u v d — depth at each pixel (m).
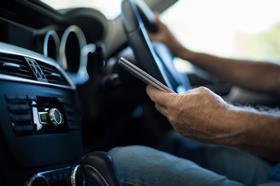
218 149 0.93
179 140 1.12
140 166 0.60
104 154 0.53
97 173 0.51
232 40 1.86
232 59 1.23
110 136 1.22
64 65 0.96
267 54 1.90
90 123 1.07
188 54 1.25
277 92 1.17
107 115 1.12
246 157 0.83
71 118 0.69
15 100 0.53
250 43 1.89
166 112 0.58
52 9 0.83
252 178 0.77
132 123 1.33
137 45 0.72
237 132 0.51
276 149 0.50
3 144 0.49
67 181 0.59
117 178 0.52
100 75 1.03
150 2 1.27
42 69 0.67
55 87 0.67
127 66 0.57
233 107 0.55
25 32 0.87
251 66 1.20
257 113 0.52
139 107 1.31
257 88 1.19
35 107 0.58
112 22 1.19
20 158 0.51
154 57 0.72
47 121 0.59
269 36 1.88
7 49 0.59
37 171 0.54
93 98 1.04
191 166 0.60
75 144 0.68
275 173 0.68
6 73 0.54
